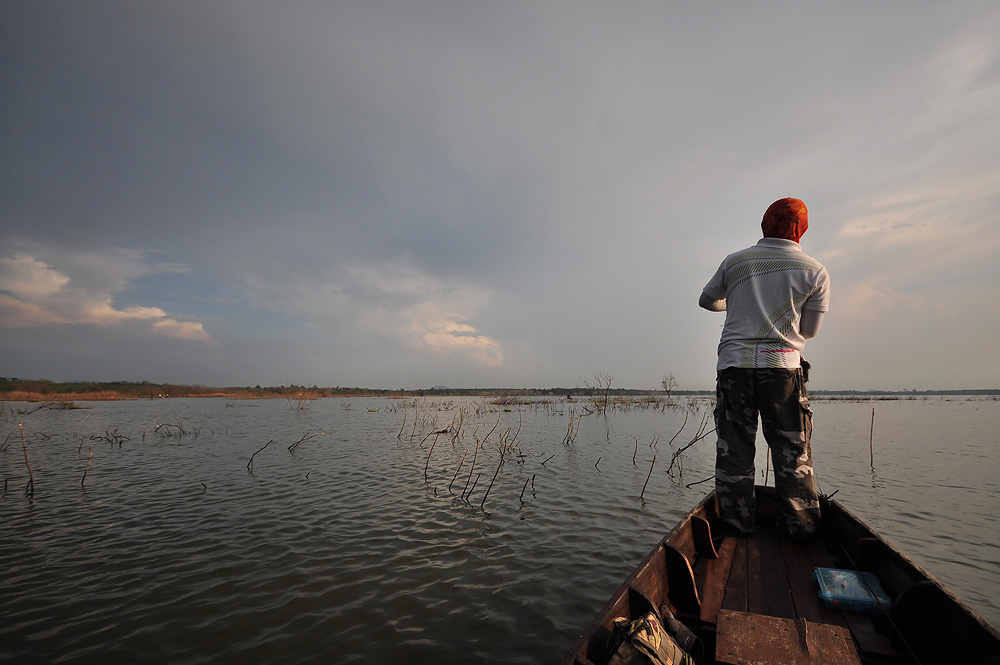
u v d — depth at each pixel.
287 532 6.38
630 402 36.94
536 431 19.38
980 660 1.80
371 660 3.40
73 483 9.52
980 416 30.39
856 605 2.51
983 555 5.68
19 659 3.45
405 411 29.42
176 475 10.29
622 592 2.28
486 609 4.20
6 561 5.38
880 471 10.63
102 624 3.96
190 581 4.82
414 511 7.40
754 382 3.54
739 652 2.09
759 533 3.75
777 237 3.70
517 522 6.81
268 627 3.89
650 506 7.69
